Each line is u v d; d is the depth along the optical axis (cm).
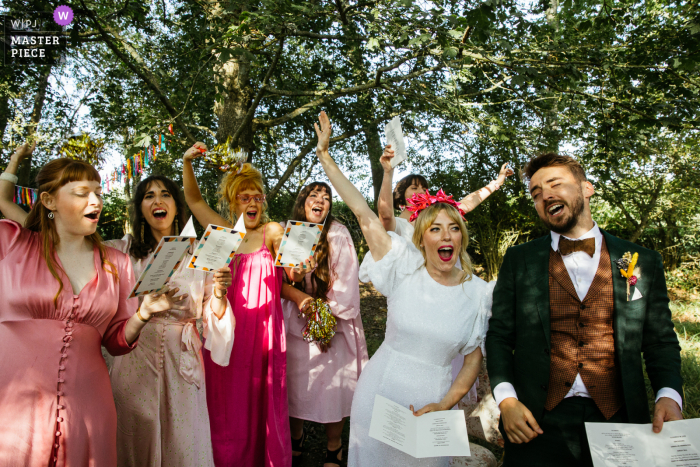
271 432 280
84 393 174
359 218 230
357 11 542
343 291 320
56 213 178
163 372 225
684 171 952
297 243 242
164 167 909
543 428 189
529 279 203
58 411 167
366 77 853
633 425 166
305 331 309
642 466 158
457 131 909
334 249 323
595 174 745
